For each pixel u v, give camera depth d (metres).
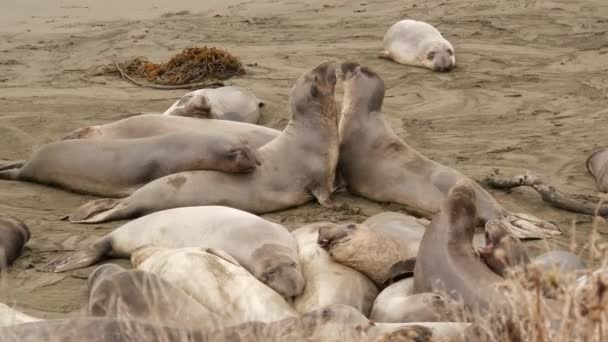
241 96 37.78
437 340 15.80
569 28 56.94
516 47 52.84
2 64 50.81
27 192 29.48
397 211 28.34
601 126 37.81
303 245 22.31
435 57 47.72
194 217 23.14
